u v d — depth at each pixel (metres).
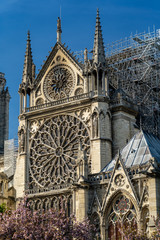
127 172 68.00
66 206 92.31
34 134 102.25
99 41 98.69
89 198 71.38
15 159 125.88
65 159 97.50
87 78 98.31
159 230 59.62
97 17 100.00
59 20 106.12
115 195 68.69
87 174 72.44
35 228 62.94
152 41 114.06
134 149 72.62
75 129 97.75
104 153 92.69
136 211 66.31
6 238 63.47
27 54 107.81
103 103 95.25
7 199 99.56
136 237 60.66
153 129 99.75
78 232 64.06
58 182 97.25
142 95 109.50
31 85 105.62
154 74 110.44
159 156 71.12
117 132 95.56
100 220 69.19
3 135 148.75
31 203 97.50
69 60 102.62
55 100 102.81
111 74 107.62
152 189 65.31
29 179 100.75
